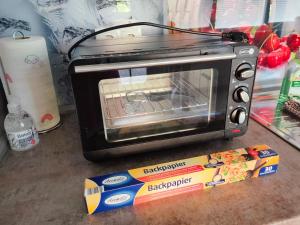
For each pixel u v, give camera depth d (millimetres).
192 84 667
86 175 612
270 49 1005
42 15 803
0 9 768
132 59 528
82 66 501
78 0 812
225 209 507
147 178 523
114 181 517
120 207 517
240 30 967
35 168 643
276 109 928
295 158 657
